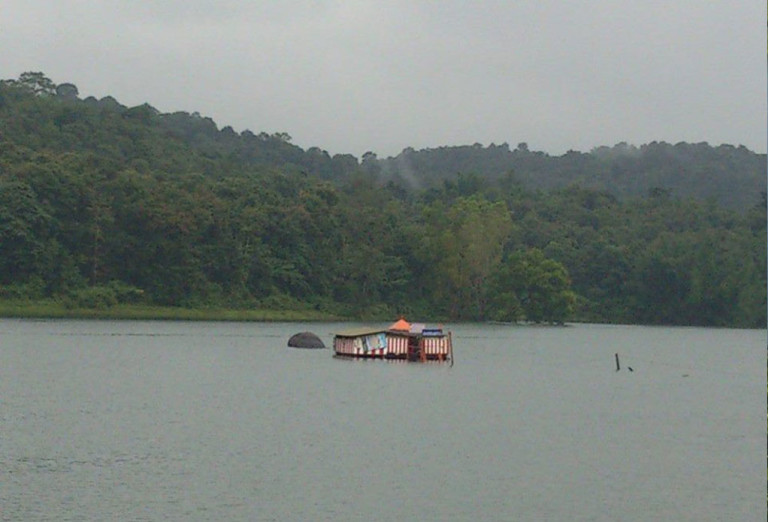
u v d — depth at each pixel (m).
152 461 57.16
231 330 180.50
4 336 147.38
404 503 49.56
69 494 49.53
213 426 69.31
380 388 95.38
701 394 100.19
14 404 77.12
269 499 49.47
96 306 196.62
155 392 87.19
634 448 65.94
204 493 50.31
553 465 59.53
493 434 69.88
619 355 150.88
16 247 192.12
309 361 123.00
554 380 110.19
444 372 114.06
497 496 51.59
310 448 62.12
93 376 98.25
